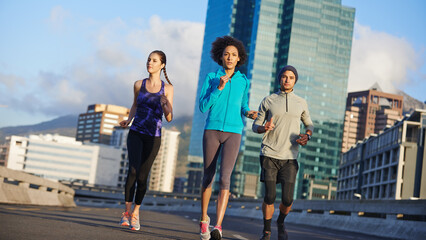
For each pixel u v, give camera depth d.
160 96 6.90
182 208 63.97
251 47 183.25
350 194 105.44
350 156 107.56
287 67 6.58
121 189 137.25
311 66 184.50
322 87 186.38
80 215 10.25
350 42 192.75
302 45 182.62
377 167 88.94
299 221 25.11
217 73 6.11
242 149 173.50
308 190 181.50
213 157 5.82
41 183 14.59
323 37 188.25
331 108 187.50
